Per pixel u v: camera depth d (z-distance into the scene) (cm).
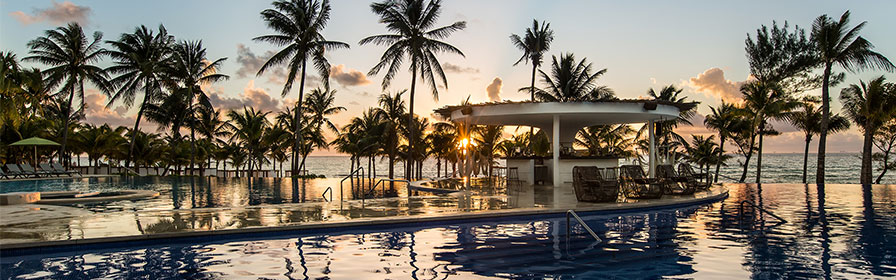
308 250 713
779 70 3098
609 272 580
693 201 1264
